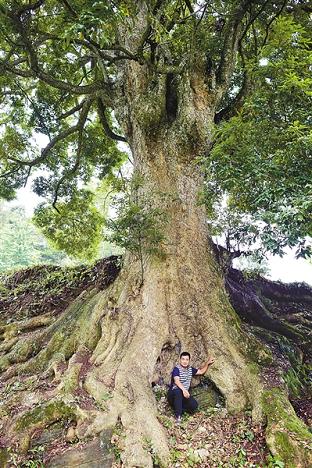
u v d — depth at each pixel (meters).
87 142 13.90
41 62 11.39
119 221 6.93
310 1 8.83
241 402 6.18
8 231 33.69
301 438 5.08
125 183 9.44
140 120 8.48
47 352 7.57
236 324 7.26
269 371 6.71
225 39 8.67
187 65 8.30
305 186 4.59
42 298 10.68
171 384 6.47
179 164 8.19
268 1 8.10
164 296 7.22
